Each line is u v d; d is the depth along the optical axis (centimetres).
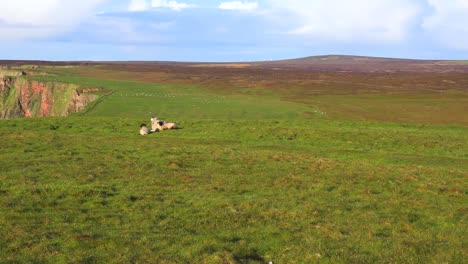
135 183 2184
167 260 1305
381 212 1909
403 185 2381
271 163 2789
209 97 8638
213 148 3262
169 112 6425
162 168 2538
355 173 2598
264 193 2127
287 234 1573
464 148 3609
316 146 3644
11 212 1650
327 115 6606
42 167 2405
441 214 1900
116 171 2412
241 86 12625
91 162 2598
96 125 4381
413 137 3944
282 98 9162
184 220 1684
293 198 2055
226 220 1700
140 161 2692
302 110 6819
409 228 1698
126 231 1528
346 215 1839
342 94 10412
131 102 7306
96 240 1427
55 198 1864
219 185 2223
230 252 1371
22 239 1405
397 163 3109
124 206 1812
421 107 7700
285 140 3841
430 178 2550
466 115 6881
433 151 3519
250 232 1586
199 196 2014
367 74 18975
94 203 1831
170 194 2036
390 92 10944
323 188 2252
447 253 1459
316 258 1366
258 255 1396
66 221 1616
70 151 2894
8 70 16312
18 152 2773
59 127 4225
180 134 4047
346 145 3666
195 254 1352
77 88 10062
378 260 1388
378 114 6919
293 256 1384
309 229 1644
